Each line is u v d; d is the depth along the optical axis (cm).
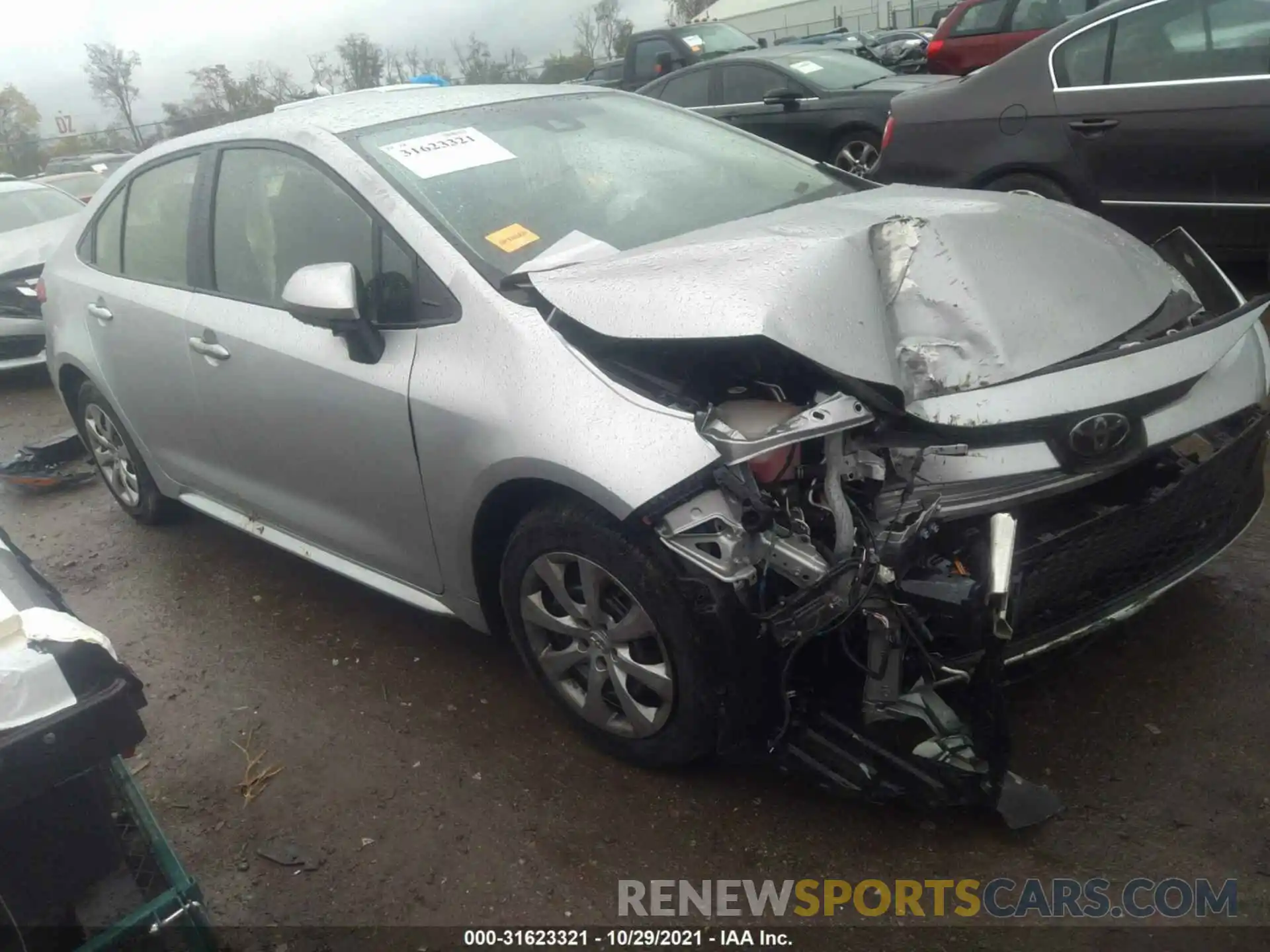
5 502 531
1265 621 299
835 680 236
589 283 256
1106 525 242
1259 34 509
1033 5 1022
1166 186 548
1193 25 527
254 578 411
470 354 268
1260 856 226
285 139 332
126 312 390
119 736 173
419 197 297
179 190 378
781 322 225
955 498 234
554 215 305
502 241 289
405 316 288
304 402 312
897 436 232
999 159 603
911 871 234
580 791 271
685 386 242
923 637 222
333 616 374
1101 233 297
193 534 458
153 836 216
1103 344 254
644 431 233
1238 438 265
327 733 310
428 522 292
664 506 226
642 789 269
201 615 388
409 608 372
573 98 373
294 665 347
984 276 257
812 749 239
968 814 247
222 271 352
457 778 283
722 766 272
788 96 890
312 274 277
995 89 597
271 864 262
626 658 257
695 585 232
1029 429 235
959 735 225
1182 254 313
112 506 505
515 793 274
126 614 397
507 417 254
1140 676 283
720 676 237
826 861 240
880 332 240
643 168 337
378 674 335
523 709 308
